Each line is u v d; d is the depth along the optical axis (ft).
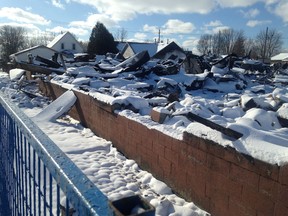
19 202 7.45
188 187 15.40
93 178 17.48
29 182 6.35
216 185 13.55
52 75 50.24
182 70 55.93
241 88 48.85
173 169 16.55
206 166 14.07
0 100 9.20
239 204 12.33
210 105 25.49
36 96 47.67
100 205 3.15
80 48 212.84
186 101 26.37
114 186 16.61
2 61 155.12
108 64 63.05
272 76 71.31
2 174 9.64
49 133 27.43
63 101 33.47
